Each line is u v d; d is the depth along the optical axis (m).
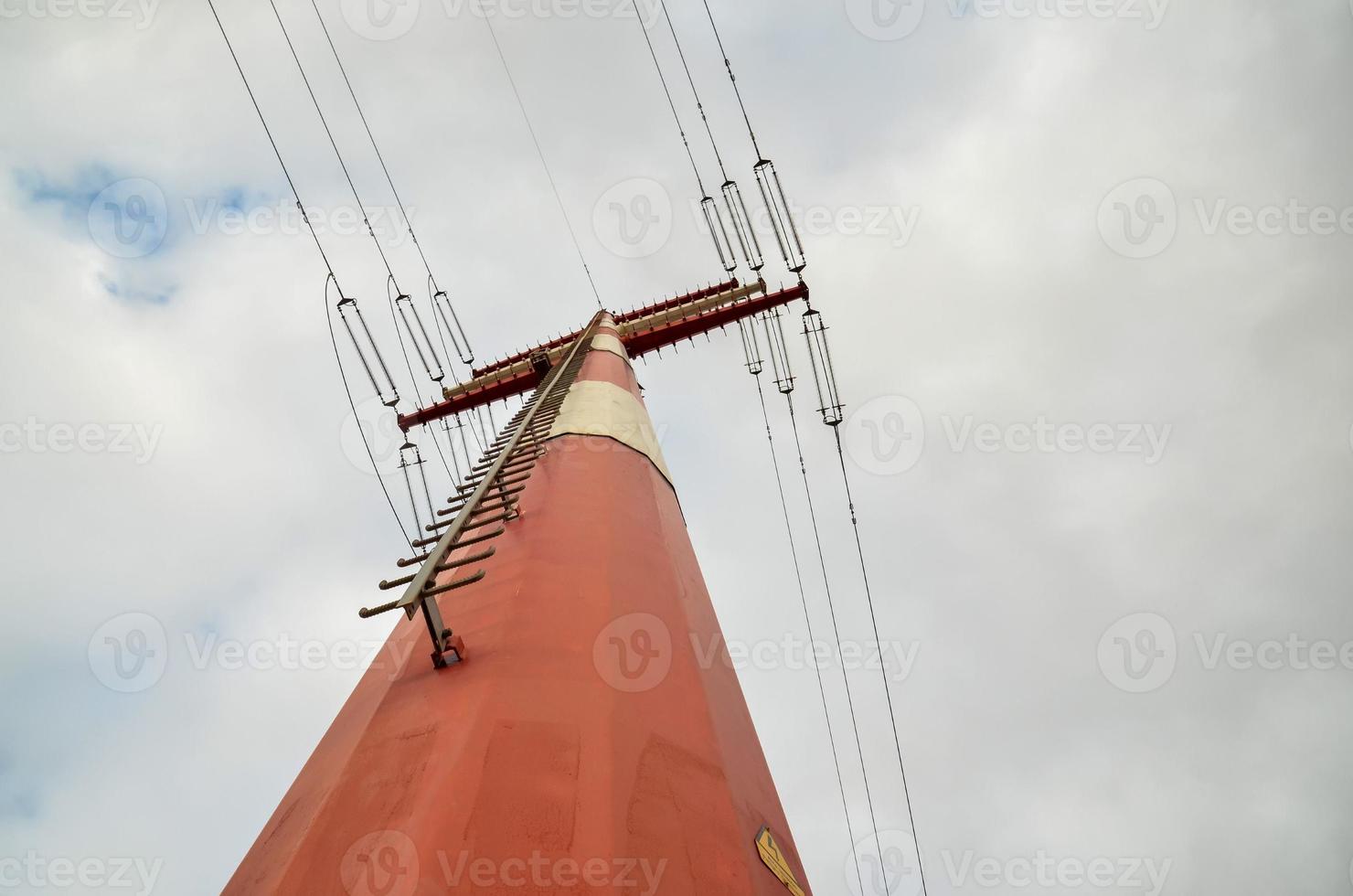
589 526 7.82
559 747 4.64
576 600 6.32
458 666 5.42
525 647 5.54
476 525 7.51
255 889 4.02
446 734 4.58
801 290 22.86
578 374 14.91
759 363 24.44
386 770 4.44
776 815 5.79
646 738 5.07
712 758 5.37
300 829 4.29
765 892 4.60
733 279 23.83
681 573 8.18
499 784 4.23
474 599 6.46
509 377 23.33
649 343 23.08
